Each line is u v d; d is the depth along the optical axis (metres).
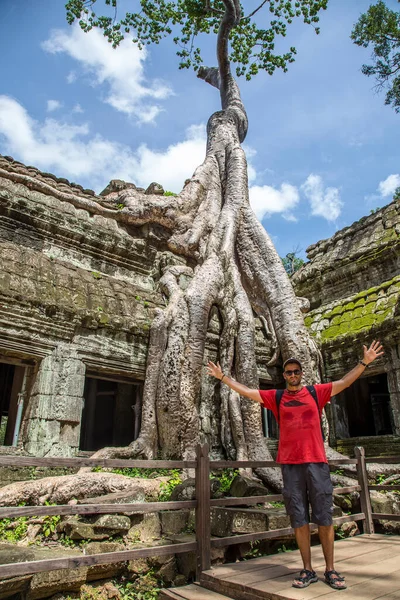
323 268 14.73
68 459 3.35
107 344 8.15
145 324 8.73
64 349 7.58
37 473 6.69
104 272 9.41
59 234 8.81
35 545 4.49
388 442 9.98
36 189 8.92
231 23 14.14
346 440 10.94
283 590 3.22
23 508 3.03
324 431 8.56
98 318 7.98
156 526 4.98
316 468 3.53
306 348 9.04
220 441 8.66
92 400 11.64
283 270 10.04
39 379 7.21
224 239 10.34
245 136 13.94
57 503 5.28
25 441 6.97
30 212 8.43
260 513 4.85
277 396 3.87
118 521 4.66
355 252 13.90
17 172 8.84
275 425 10.46
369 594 3.11
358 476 5.91
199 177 11.62
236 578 3.59
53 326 7.48
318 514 3.46
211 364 4.13
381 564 3.96
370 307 11.67
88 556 3.26
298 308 9.60
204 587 3.75
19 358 7.36
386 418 15.48
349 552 4.50
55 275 7.92
